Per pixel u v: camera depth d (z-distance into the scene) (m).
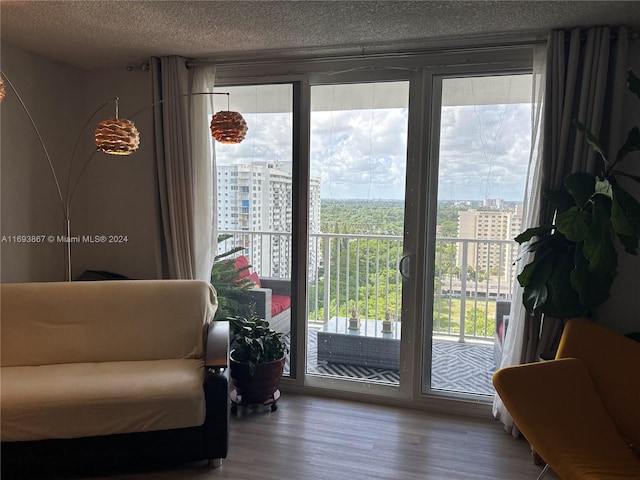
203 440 2.18
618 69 2.30
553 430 1.77
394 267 2.92
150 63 2.95
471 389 2.88
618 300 2.48
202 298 2.71
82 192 3.33
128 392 2.07
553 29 2.36
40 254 3.04
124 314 2.60
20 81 2.82
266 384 2.76
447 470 2.23
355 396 3.01
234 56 2.92
